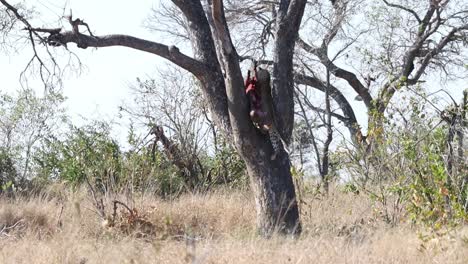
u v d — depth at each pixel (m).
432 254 14.72
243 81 20.59
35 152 32.12
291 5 21.31
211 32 21.73
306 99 33.94
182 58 21.23
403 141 20.16
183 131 31.73
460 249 14.89
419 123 20.95
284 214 20.41
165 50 21.25
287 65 21.47
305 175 25.08
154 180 27.36
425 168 18.64
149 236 19.27
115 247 15.32
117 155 28.89
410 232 17.42
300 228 20.50
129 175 26.28
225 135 21.58
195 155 31.39
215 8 19.55
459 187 18.88
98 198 23.59
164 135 31.25
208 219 22.20
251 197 26.61
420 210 17.61
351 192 23.12
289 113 21.30
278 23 21.48
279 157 21.12
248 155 21.03
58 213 21.73
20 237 19.36
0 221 21.27
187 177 31.11
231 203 24.02
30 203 22.92
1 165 31.59
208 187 30.56
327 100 33.94
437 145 19.91
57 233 17.05
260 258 14.18
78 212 17.47
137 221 20.77
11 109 33.12
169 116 32.09
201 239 17.86
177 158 31.11
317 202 22.98
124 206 21.55
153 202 23.64
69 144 30.41
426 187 17.69
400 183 19.83
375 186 21.55
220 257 14.19
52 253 14.34
